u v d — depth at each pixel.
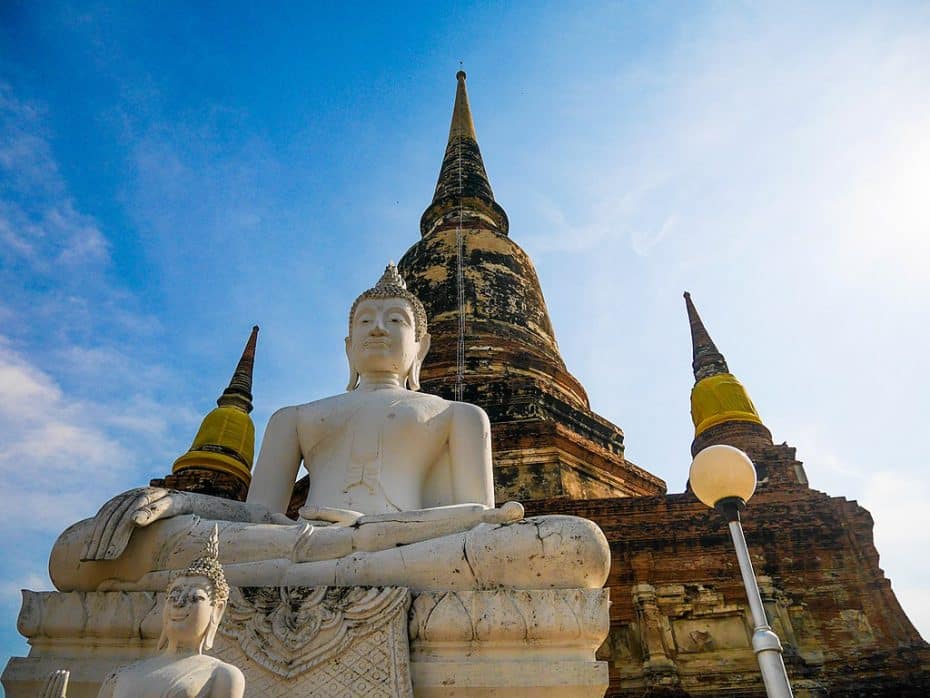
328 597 6.00
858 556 12.91
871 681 11.41
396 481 8.30
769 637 6.69
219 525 6.70
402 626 5.89
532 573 6.24
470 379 16.47
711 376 18.64
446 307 18.80
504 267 20.02
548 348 19.11
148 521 6.57
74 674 6.05
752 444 15.69
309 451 8.88
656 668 11.91
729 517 7.53
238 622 5.90
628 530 13.37
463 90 29.08
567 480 14.76
